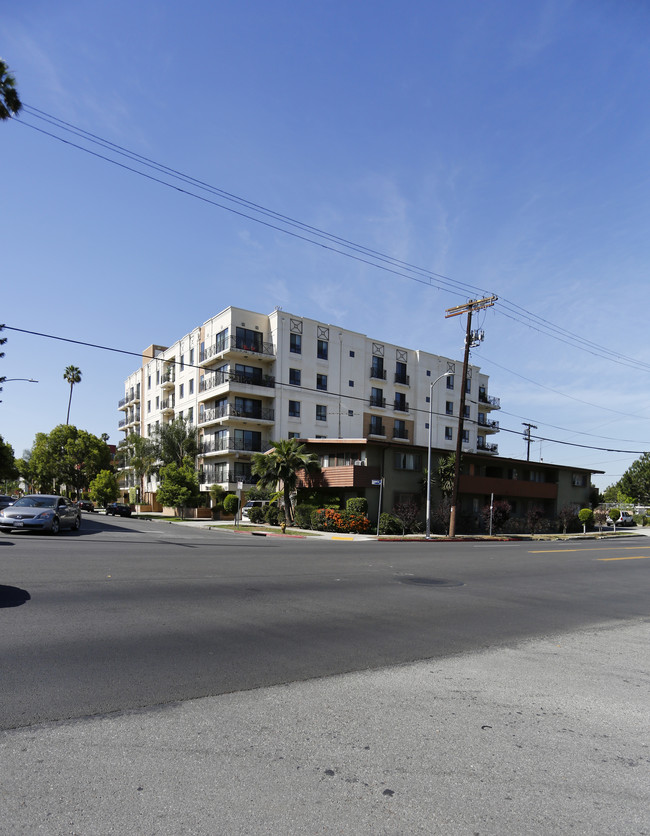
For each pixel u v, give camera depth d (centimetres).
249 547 1889
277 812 302
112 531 2388
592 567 1770
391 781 343
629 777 364
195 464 4956
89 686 480
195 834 280
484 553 2091
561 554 2228
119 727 404
